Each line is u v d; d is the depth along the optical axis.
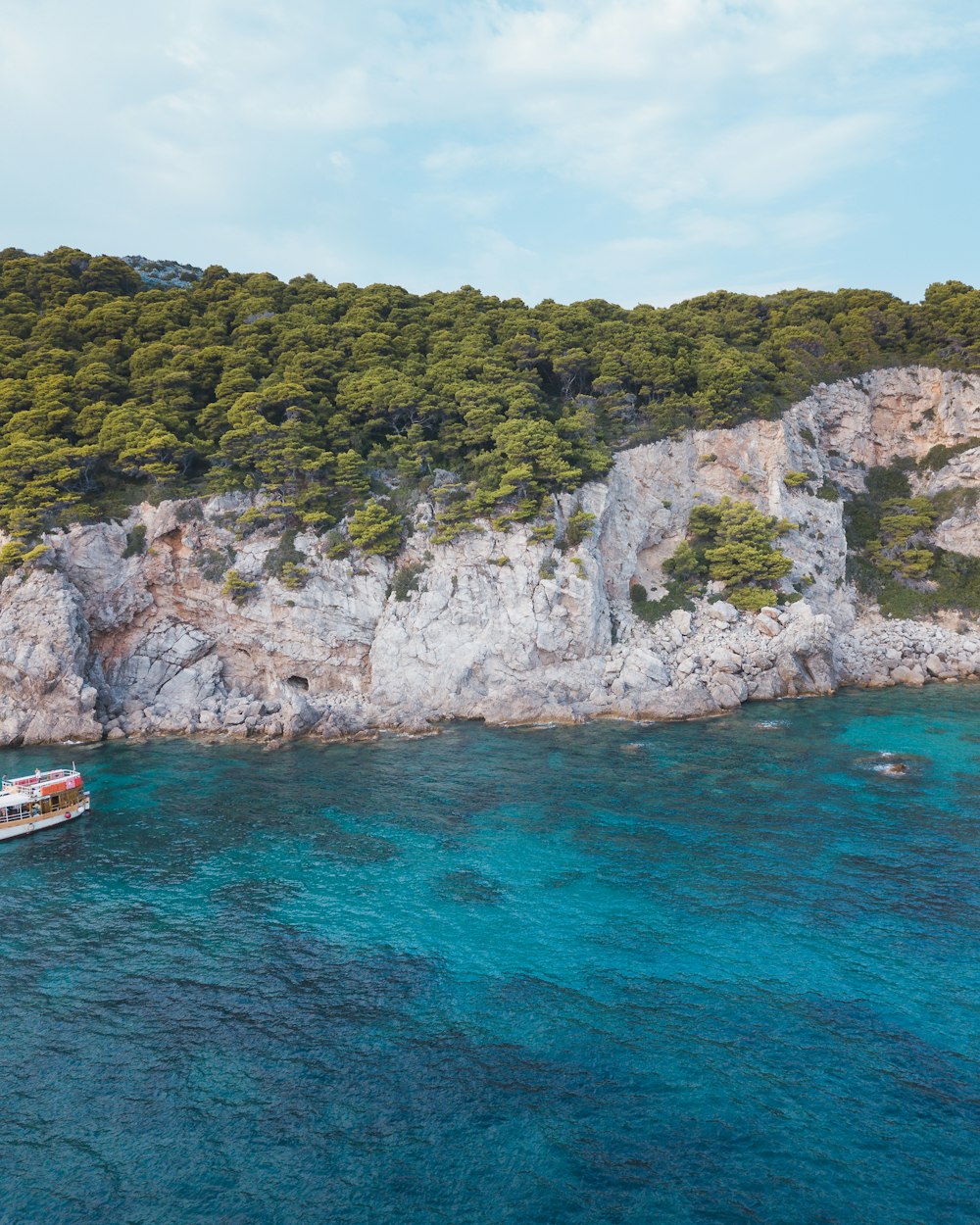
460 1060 27.50
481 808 50.16
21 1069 27.61
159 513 75.81
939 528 99.75
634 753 60.44
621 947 34.03
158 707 72.88
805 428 96.50
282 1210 21.80
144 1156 23.78
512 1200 21.92
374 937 35.47
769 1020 29.00
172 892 40.34
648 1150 23.50
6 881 42.00
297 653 75.44
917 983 30.89
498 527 77.12
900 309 110.19
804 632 77.19
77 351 91.62
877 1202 21.53
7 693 68.50
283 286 113.00
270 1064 27.59
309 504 79.06
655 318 105.94
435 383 88.31
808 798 50.06
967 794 50.06
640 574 87.62
